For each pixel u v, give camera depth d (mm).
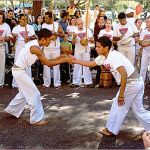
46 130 5422
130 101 5008
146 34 8094
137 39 8461
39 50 5371
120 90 4809
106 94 7730
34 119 5637
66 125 5648
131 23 8273
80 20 8367
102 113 6297
